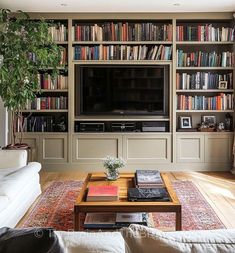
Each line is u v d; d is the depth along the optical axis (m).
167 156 5.55
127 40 5.47
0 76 4.50
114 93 5.56
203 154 5.55
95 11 5.27
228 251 1.05
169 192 2.84
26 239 0.95
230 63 5.50
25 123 5.55
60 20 5.52
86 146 5.53
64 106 5.55
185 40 5.46
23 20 4.87
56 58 5.01
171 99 5.50
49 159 5.54
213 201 3.93
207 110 5.55
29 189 3.51
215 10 5.23
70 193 4.24
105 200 2.65
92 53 5.49
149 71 5.53
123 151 5.52
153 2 4.80
